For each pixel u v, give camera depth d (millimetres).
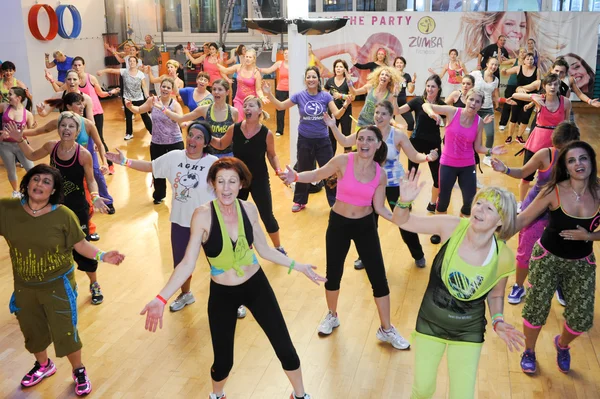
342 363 4180
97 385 3953
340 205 4215
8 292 5266
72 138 4809
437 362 3213
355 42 14953
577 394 3854
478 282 3062
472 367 3117
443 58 14820
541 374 4062
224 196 3219
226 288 3338
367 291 5250
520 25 14445
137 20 17094
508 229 2994
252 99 5508
